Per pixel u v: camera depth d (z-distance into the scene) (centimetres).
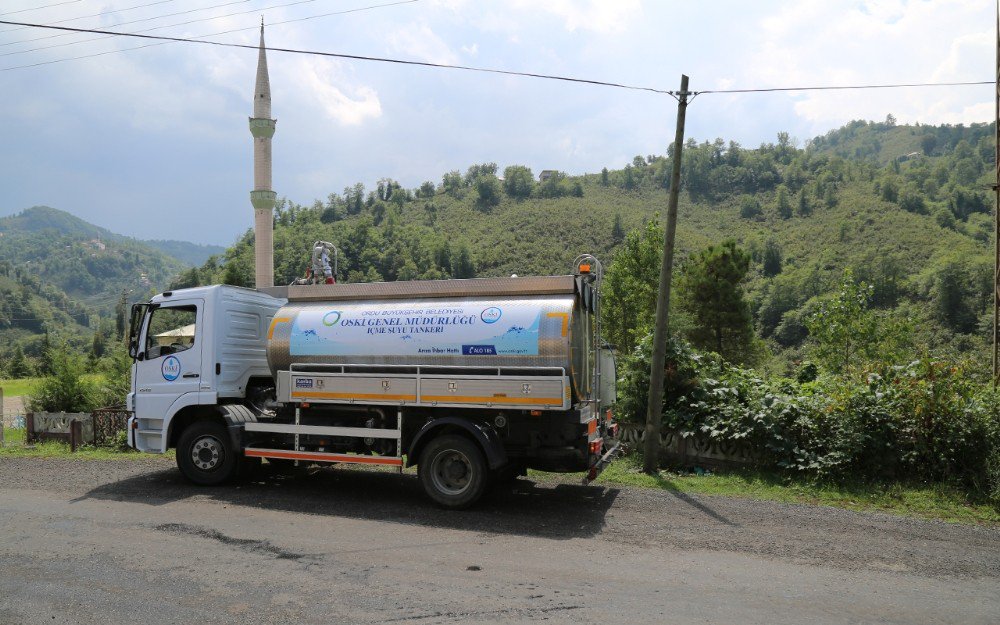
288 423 920
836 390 993
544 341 797
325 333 897
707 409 1042
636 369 1143
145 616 473
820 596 523
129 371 1762
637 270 2906
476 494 789
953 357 1009
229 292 977
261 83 4469
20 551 625
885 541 677
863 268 11362
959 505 817
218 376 945
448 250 14912
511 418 816
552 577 561
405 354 855
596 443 820
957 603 513
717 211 19888
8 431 1723
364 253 15475
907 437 915
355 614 477
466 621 466
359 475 1016
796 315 9181
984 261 8931
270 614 477
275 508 804
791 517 768
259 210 4525
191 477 941
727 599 514
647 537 686
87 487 920
